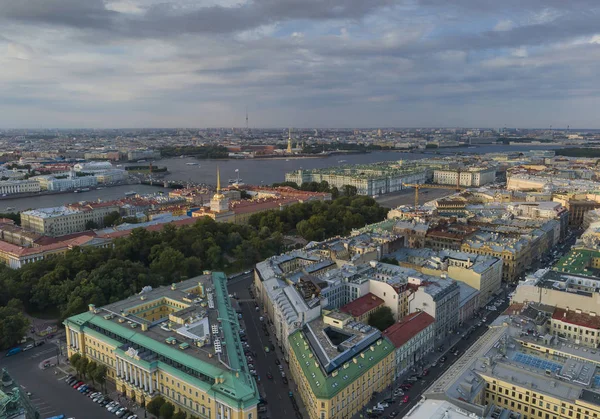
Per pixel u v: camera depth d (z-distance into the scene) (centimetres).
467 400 19488
